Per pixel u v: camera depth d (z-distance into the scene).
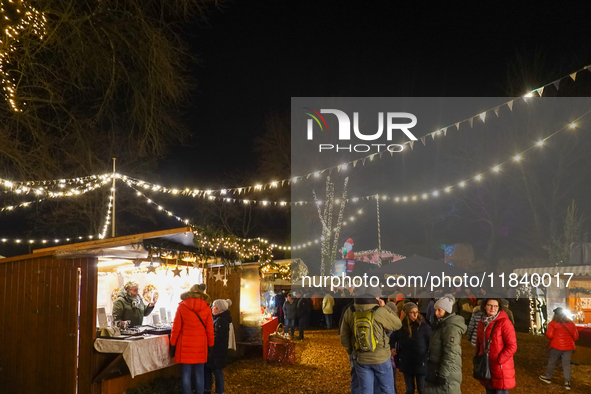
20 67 9.37
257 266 11.62
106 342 6.56
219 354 7.55
